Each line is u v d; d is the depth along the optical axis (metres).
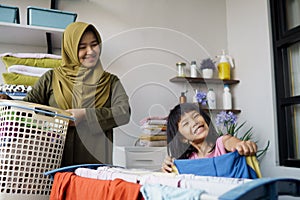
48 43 1.76
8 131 0.99
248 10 2.19
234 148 0.88
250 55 2.15
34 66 1.59
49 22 1.60
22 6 1.81
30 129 1.00
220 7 2.40
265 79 2.00
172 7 2.23
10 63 1.57
